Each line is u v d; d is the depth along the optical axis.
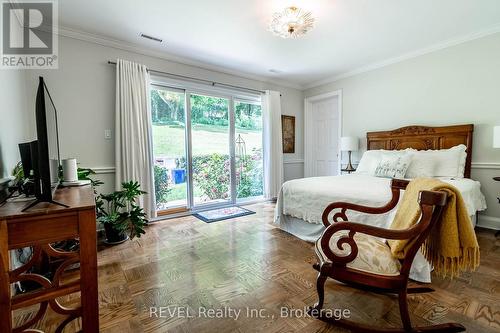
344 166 4.29
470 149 2.81
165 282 1.73
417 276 1.63
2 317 0.97
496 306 1.40
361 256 1.22
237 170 4.24
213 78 3.78
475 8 2.26
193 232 2.80
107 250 2.30
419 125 3.27
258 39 2.86
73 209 1.07
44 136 1.09
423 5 2.21
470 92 2.85
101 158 2.86
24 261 1.75
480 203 2.55
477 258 1.09
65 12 2.27
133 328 1.27
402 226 1.28
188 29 2.62
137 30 2.63
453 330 1.17
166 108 3.44
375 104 3.79
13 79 1.94
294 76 4.31
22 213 0.98
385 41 2.95
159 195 3.42
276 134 4.47
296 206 2.61
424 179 1.33
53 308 1.08
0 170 1.55
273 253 2.21
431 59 3.15
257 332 1.24
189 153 3.63
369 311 1.38
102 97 2.84
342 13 2.32
